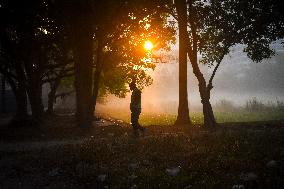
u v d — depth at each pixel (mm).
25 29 24688
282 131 14695
